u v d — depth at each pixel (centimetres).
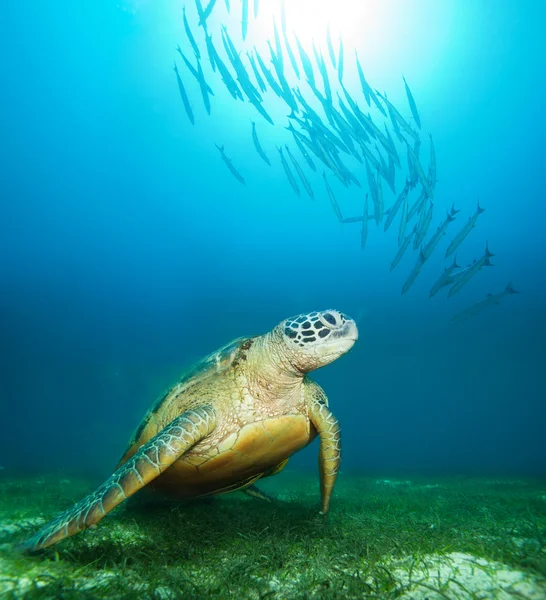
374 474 1481
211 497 552
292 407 429
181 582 263
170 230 6888
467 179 5066
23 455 2245
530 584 272
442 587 266
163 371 5884
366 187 5428
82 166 5759
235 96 1087
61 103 4744
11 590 248
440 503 633
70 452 2477
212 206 6556
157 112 4731
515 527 440
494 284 5628
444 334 6606
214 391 411
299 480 1139
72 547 325
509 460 2845
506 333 6356
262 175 5691
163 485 440
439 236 937
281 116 4266
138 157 5647
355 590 258
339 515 465
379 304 6644
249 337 475
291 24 2945
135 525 405
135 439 464
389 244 6116
